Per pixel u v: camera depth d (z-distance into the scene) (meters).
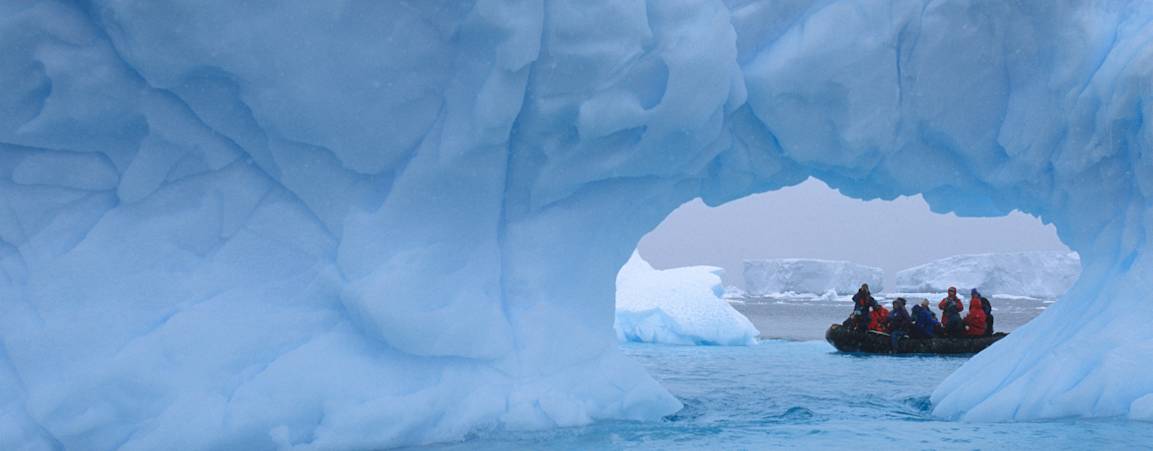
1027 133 5.59
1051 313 5.92
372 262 4.42
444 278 4.57
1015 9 5.43
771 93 5.16
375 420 4.22
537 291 4.91
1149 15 5.60
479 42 4.43
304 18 4.16
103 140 4.11
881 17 5.24
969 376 5.96
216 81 4.16
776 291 78.44
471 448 4.25
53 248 4.10
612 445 4.38
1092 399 5.09
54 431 3.78
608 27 4.56
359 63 4.32
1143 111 5.32
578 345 4.96
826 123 5.34
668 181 5.27
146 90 4.07
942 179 5.83
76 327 4.00
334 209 4.48
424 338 4.43
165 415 3.91
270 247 4.39
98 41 3.97
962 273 77.25
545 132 4.72
